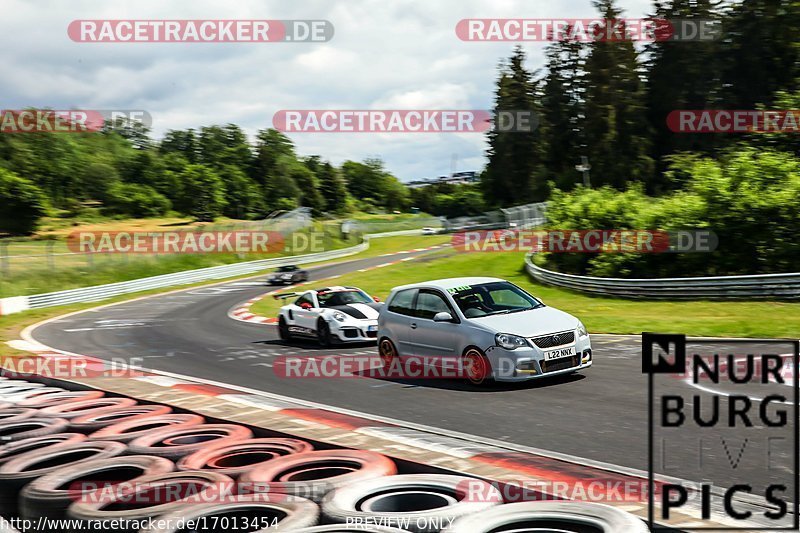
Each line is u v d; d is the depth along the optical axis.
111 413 6.65
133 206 111.44
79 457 5.11
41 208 83.56
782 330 12.37
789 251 19.84
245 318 22.80
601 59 71.81
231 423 5.97
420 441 5.47
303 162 158.50
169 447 5.07
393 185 174.25
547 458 4.99
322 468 4.51
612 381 8.54
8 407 7.23
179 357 13.57
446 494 3.94
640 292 20.19
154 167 121.19
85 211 108.00
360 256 65.94
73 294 36.69
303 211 73.69
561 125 82.81
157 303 33.84
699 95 66.88
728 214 20.75
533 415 7.08
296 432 5.52
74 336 19.62
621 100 70.94
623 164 69.44
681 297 18.95
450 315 9.26
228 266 52.50
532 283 27.64
